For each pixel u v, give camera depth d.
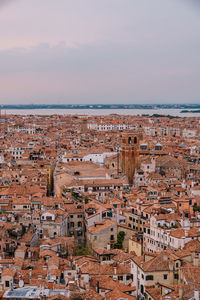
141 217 180.38
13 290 109.12
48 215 182.25
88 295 106.38
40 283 116.94
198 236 149.75
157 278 122.50
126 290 122.56
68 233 194.75
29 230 173.50
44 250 148.12
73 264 140.38
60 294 105.31
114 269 130.75
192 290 108.50
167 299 105.75
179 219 162.25
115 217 189.62
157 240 160.50
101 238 176.38
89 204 198.75
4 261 135.62
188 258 131.00
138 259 130.25
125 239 178.88
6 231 163.00
